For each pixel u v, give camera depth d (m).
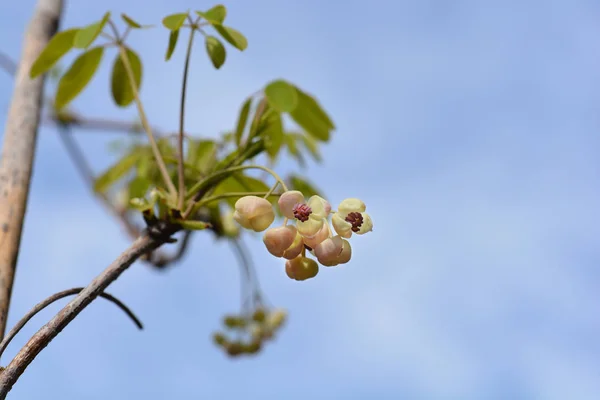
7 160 0.67
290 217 0.60
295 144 0.84
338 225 0.60
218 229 0.86
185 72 0.67
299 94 0.74
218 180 0.65
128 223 0.89
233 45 0.66
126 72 0.75
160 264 0.85
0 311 0.63
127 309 0.62
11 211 0.66
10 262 0.64
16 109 0.70
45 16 0.75
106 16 0.69
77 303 0.59
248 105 0.73
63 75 0.74
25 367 0.58
